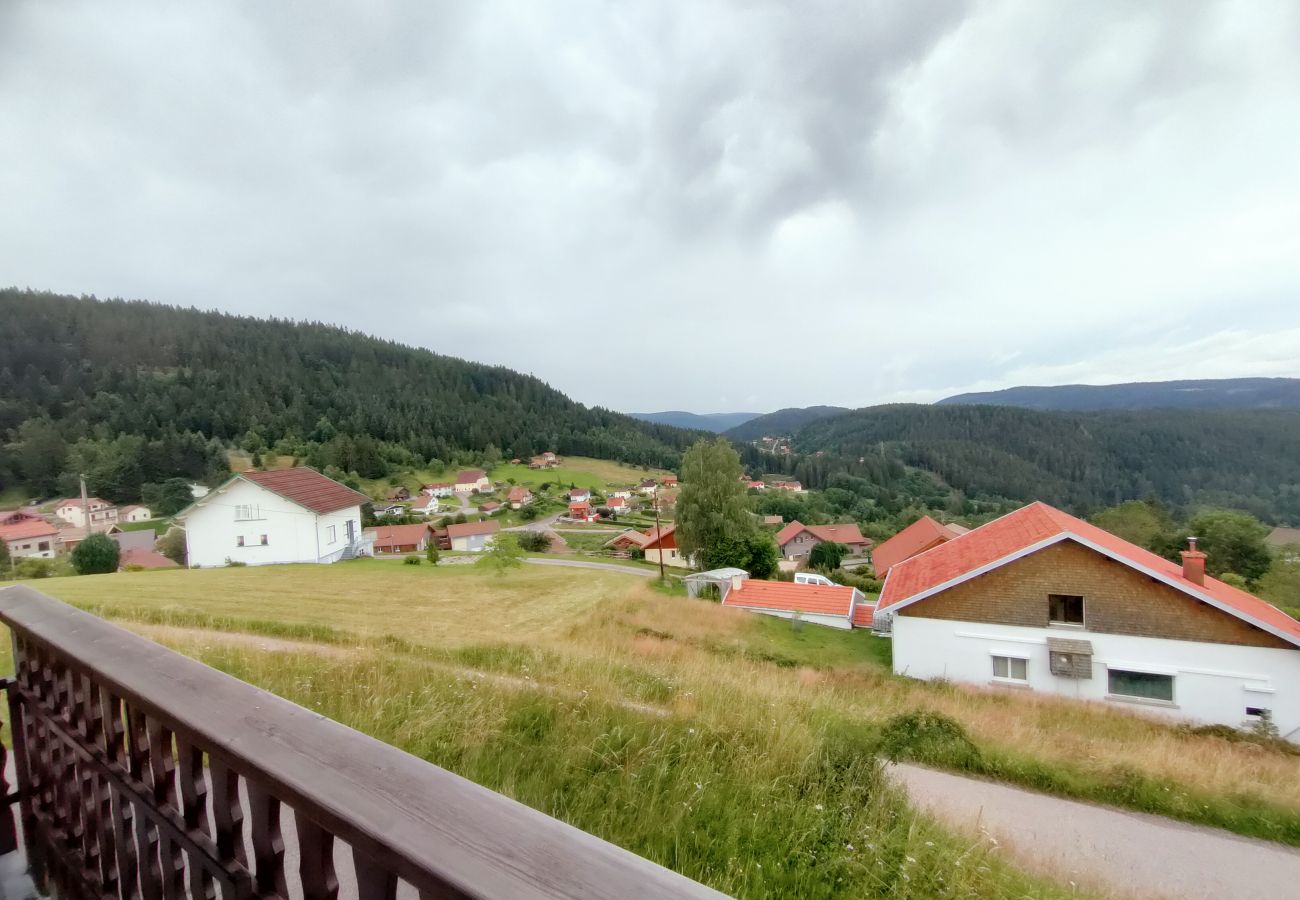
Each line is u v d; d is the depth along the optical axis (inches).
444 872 35.2
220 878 56.7
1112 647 679.1
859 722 302.8
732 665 531.8
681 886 33.8
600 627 732.7
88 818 83.3
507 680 237.5
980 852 167.3
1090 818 280.7
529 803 143.0
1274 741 549.0
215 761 55.4
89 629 83.8
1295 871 245.0
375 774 45.7
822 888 123.3
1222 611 640.4
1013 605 720.3
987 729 416.2
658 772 152.0
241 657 259.3
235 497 1210.6
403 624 636.7
